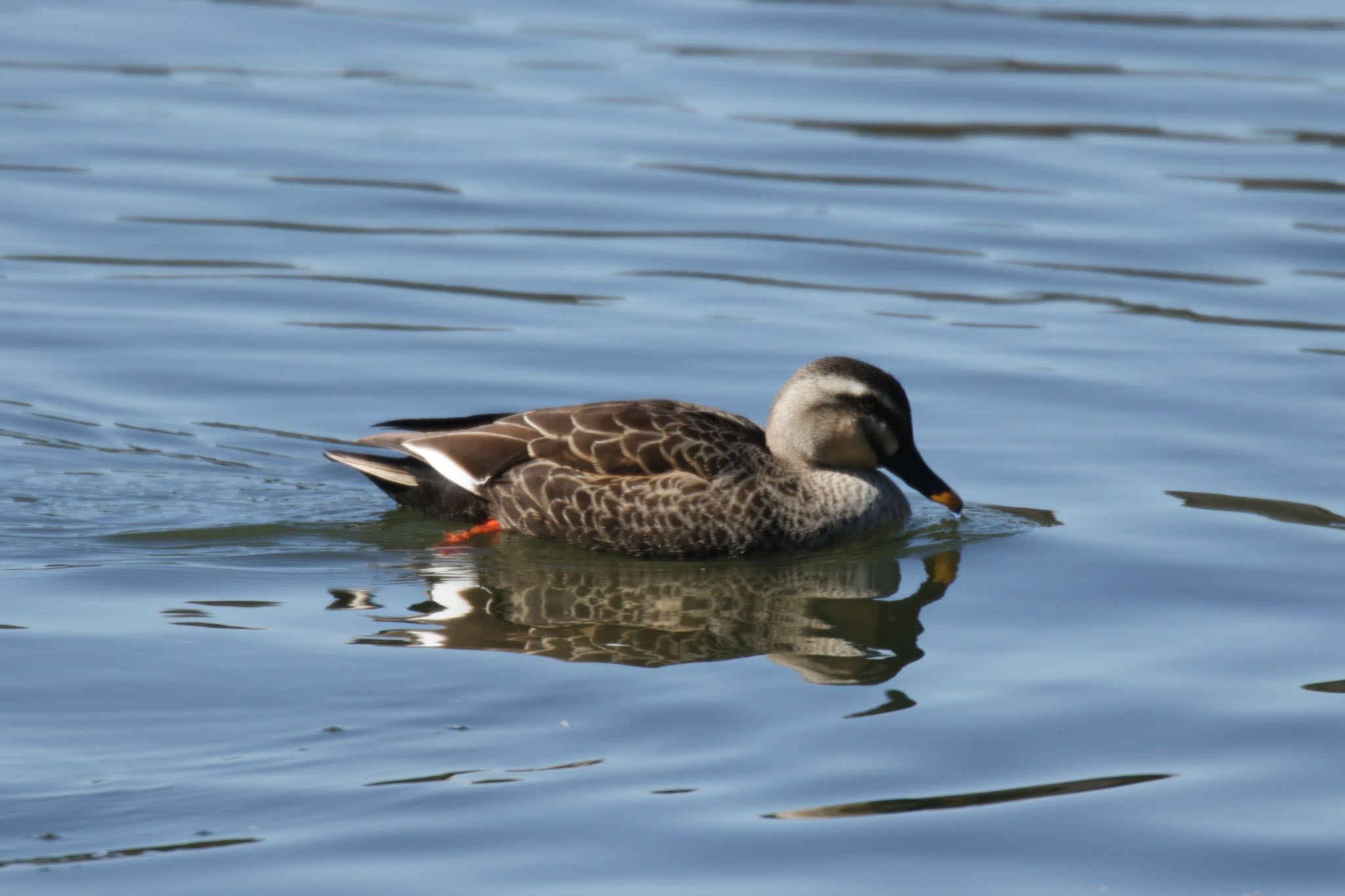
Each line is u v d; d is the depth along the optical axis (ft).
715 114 82.23
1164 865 29.48
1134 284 65.31
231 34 92.32
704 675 37.42
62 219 69.00
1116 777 32.58
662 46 91.97
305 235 68.49
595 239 69.15
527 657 38.29
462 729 34.35
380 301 62.90
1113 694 36.40
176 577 43.16
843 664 38.24
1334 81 86.38
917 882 28.86
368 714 34.91
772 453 48.37
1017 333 61.11
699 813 30.96
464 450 47.52
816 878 28.91
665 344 59.77
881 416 48.06
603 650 38.93
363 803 31.19
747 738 34.14
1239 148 78.74
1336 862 29.55
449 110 81.97
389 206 71.41
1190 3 99.55
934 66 88.94
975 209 72.49
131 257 65.82
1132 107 83.56
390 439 47.80
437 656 38.17
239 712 34.88
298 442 53.01
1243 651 38.73
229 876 28.76
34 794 31.32
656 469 46.50
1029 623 40.81
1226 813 31.19
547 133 79.46
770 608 42.37
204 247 67.00
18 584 42.22
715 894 28.43
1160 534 46.26
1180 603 41.75
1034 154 78.59
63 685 35.96
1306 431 53.06
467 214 70.95
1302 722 34.91
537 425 47.57
